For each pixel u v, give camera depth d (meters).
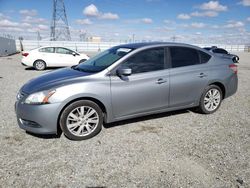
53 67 14.98
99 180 2.83
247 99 6.78
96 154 3.43
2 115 5.01
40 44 42.28
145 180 2.83
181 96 4.73
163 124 4.62
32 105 3.59
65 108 3.71
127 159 3.30
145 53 4.35
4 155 3.36
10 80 9.48
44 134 3.95
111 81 3.96
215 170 3.05
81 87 3.73
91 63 4.68
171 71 4.53
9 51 31.27
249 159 3.34
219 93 5.32
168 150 3.57
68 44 44.09
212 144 3.80
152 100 4.39
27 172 2.96
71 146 3.67
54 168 3.06
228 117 5.12
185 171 3.02
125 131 4.25
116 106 4.07
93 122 3.97
